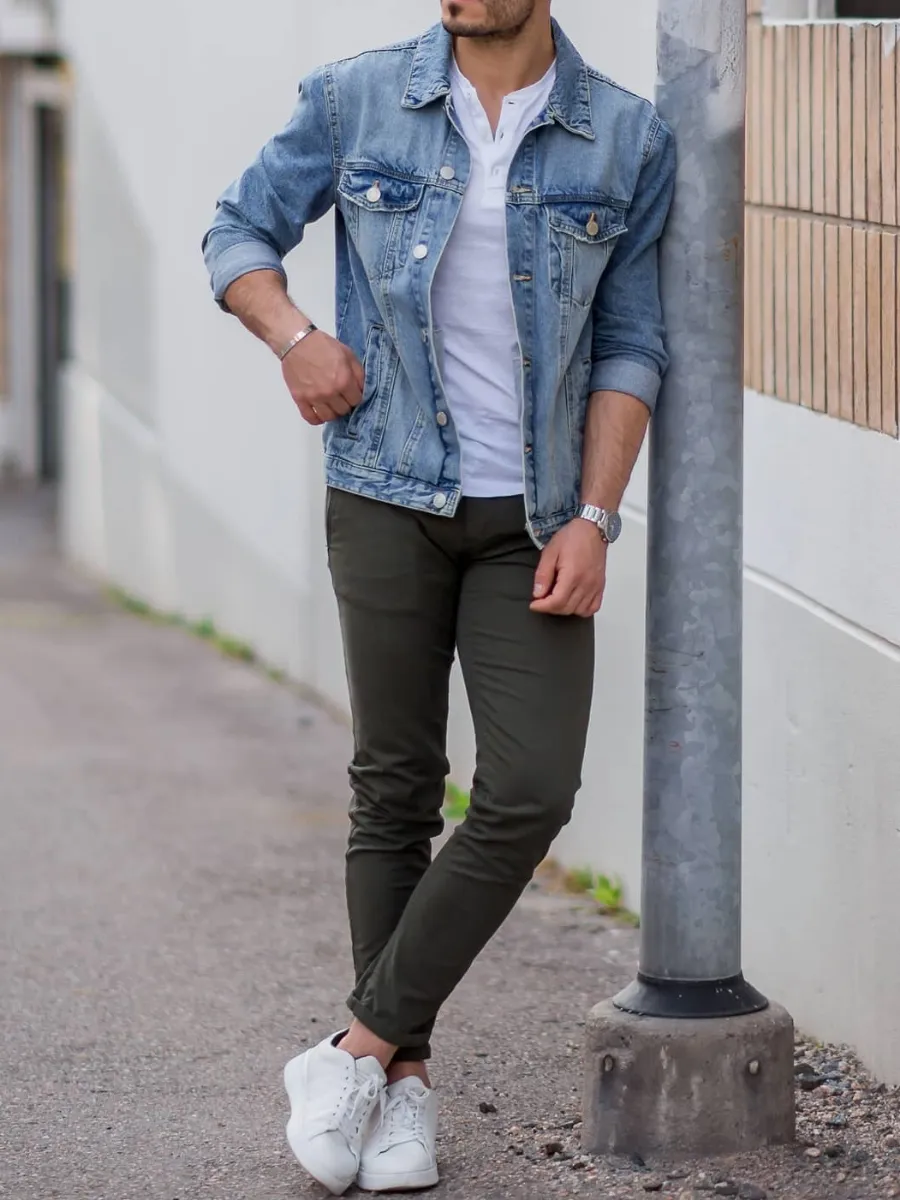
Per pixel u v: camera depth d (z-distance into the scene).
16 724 11.18
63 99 22.95
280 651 12.48
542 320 4.47
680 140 4.72
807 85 5.66
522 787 4.48
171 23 14.05
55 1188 4.94
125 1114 5.48
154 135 14.71
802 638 5.70
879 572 5.23
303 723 11.17
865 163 5.27
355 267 4.61
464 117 4.47
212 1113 5.47
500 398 4.53
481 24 4.34
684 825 4.88
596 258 4.55
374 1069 4.75
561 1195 4.72
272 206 4.65
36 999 6.51
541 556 4.56
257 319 4.59
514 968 6.74
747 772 6.13
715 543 4.83
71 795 9.45
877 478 5.22
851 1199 4.62
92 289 17.09
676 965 4.93
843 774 5.48
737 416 4.84
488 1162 4.96
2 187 23.59
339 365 4.50
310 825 8.88
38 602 15.90
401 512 4.59
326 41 10.50
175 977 6.74
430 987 4.67
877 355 5.20
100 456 16.91
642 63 6.79
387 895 4.80
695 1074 4.84
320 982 6.68
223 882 7.95
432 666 4.71
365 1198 4.75
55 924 7.37
